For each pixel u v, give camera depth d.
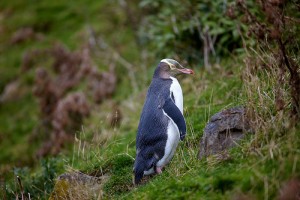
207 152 10.09
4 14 30.59
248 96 10.73
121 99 19.48
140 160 10.09
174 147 10.29
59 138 17.59
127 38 23.67
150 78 18.64
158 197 9.15
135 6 24.62
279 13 9.63
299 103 9.08
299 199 7.57
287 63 9.15
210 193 8.58
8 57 26.73
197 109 13.63
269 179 8.22
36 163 17.00
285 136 8.95
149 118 10.21
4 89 24.73
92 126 17.44
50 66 24.41
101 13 26.62
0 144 20.77
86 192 10.75
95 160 12.53
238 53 15.48
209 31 16.56
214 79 15.09
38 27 28.08
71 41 25.38
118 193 10.84
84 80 22.25
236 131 10.02
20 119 22.19
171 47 17.97
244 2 11.03
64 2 29.50
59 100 21.23
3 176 15.20
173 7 18.89
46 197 12.17
